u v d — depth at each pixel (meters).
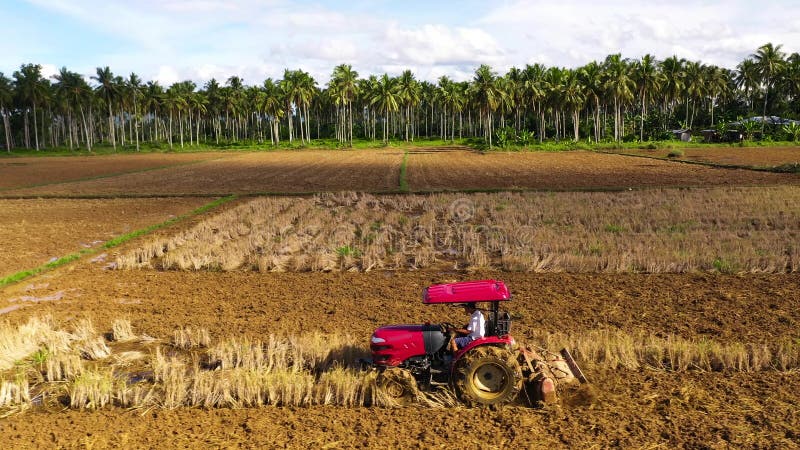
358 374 9.20
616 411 8.03
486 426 7.73
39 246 22.02
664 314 12.56
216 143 121.19
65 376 10.05
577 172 47.09
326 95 128.12
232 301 14.51
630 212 25.08
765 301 13.21
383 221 24.98
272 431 7.79
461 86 113.38
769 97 113.94
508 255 17.98
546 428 7.61
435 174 48.94
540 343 10.70
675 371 9.45
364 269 17.61
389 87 104.00
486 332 8.66
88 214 30.20
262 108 109.75
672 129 111.12
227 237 22.53
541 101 100.31
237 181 47.09
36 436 7.86
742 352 9.60
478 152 83.50
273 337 10.91
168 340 11.78
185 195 37.19
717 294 13.91
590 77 89.69
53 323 12.75
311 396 8.74
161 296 15.07
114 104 104.44
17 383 9.52
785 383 8.81
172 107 111.81
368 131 142.38
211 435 7.73
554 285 15.22
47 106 111.31
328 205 30.81
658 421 7.70
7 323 12.97
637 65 88.88
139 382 9.65
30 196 37.91
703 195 29.52
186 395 8.91
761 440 7.09
